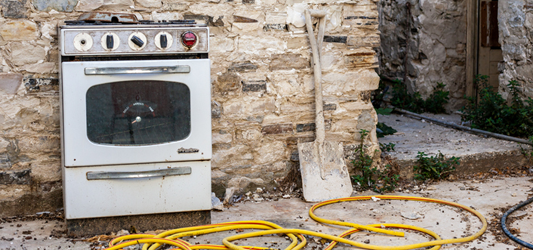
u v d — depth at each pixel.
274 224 3.21
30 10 3.44
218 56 3.82
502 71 5.58
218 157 3.92
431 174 4.36
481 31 6.63
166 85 3.05
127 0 3.62
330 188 3.91
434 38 6.76
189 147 3.12
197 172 3.17
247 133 3.96
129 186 3.09
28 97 3.50
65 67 2.88
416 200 3.84
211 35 3.79
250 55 3.90
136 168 3.07
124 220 3.14
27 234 3.17
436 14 6.71
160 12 3.68
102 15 3.26
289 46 3.99
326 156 4.02
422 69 6.78
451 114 6.71
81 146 2.96
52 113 3.56
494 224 3.27
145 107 3.04
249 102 3.94
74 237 3.09
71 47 2.90
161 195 3.14
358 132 4.26
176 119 3.09
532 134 4.94
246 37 3.88
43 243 3.00
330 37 4.07
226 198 3.81
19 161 3.54
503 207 3.61
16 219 3.49
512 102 5.25
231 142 3.94
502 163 4.61
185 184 3.17
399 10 7.20
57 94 3.55
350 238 3.07
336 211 3.61
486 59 6.74
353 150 4.26
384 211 3.59
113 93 2.98
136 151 3.04
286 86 4.01
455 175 4.47
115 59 3.04
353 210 3.63
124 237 2.99
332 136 4.19
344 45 4.12
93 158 2.99
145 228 3.18
